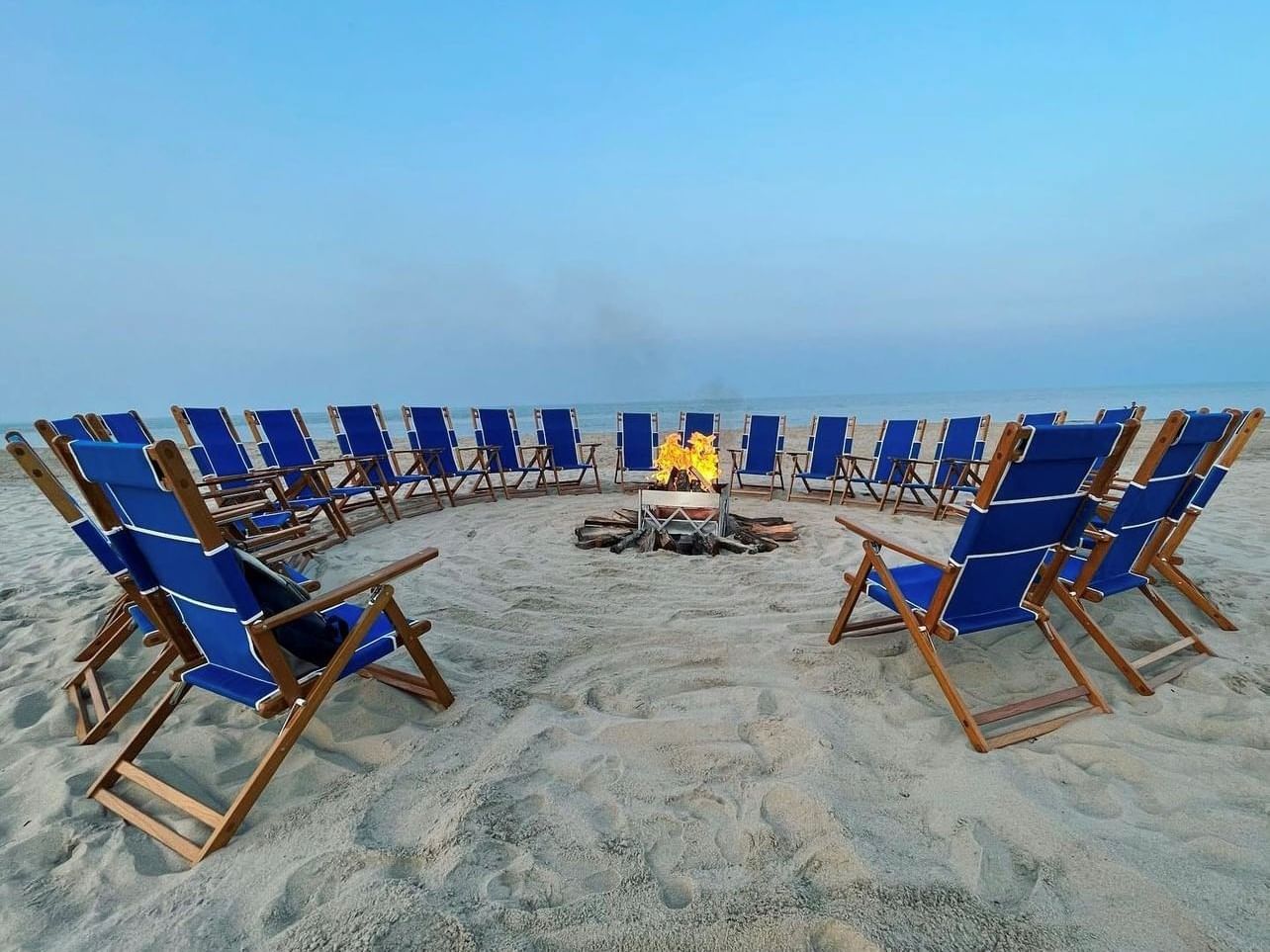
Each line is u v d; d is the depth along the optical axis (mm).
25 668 2605
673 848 1548
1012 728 2078
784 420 6805
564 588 3557
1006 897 1376
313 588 2359
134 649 2717
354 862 1497
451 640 2867
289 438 5742
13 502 7059
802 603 3275
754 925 1300
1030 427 1774
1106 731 2051
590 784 1811
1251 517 4980
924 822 1633
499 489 7082
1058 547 2201
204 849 1554
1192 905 1341
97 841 1608
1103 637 2344
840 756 1912
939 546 4555
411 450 6094
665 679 2453
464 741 2031
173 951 1272
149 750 1989
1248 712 2119
